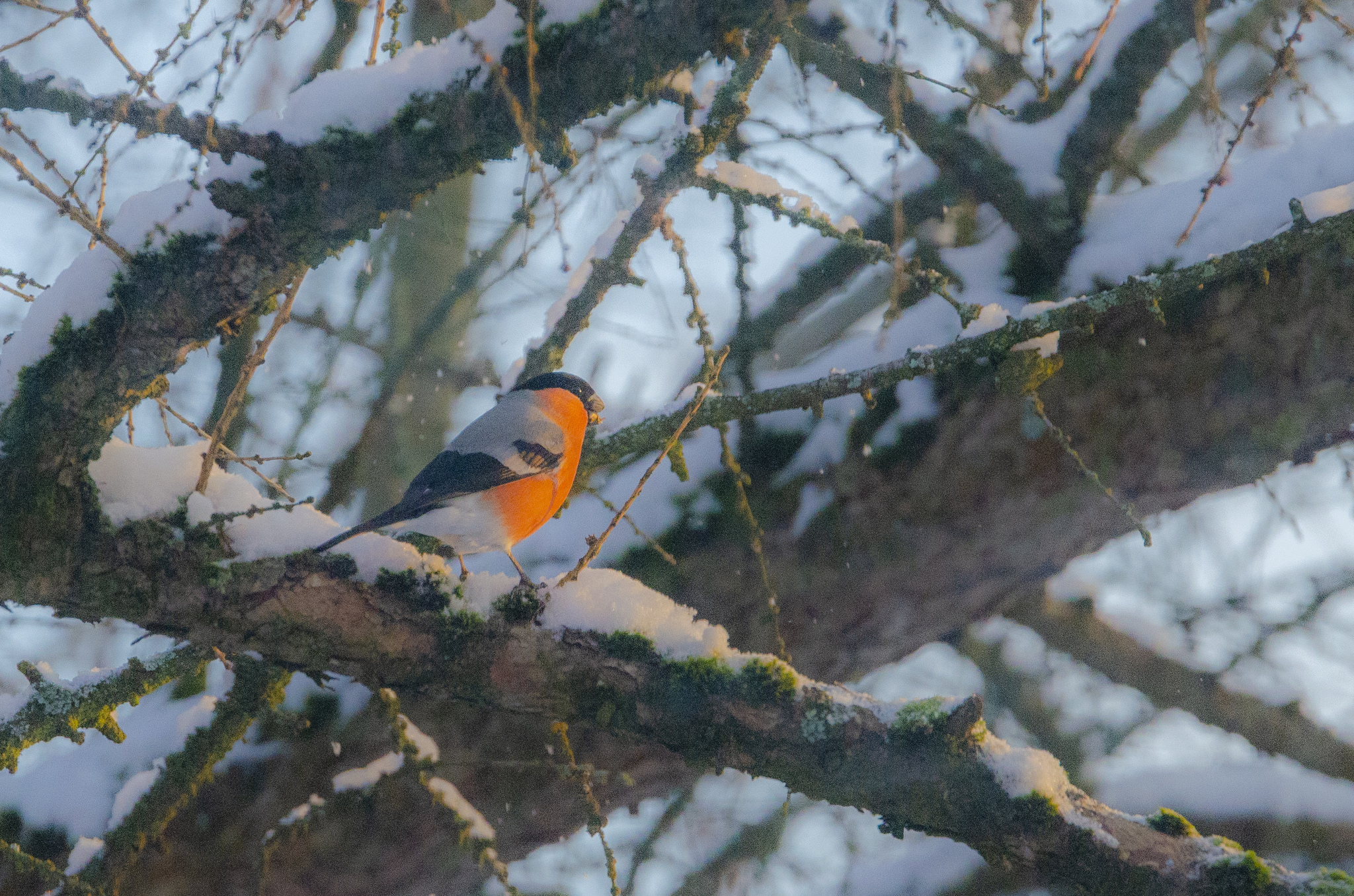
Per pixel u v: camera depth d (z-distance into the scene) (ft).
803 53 25.99
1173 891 16.44
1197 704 34.55
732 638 25.50
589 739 24.21
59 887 19.81
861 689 38.27
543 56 17.11
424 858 23.70
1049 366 20.49
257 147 16.88
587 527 26.55
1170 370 23.71
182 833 22.63
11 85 15.80
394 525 22.85
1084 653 35.53
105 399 17.26
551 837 25.13
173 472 17.99
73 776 22.99
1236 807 29.66
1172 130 35.96
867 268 43.11
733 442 26.05
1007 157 26.17
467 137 17.47
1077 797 17.67
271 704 20.26
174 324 17.54
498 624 18.72
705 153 19.56
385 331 40.24
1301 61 28.04
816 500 25.34
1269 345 23.20
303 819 16.20
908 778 17.63
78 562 17.15
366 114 17.16
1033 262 26.68
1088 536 25.18
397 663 18.65
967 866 32.53
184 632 17.98
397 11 17.74
